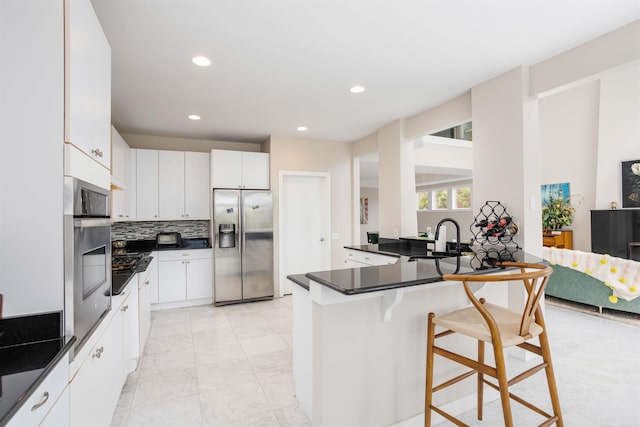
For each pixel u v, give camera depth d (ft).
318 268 17.57
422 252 11.15
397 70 9.15
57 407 3.51
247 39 7.52
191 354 9.48
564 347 9.53
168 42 7.59
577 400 6.91
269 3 6.23
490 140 9.69
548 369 5.21
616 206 16.52
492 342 4.53
